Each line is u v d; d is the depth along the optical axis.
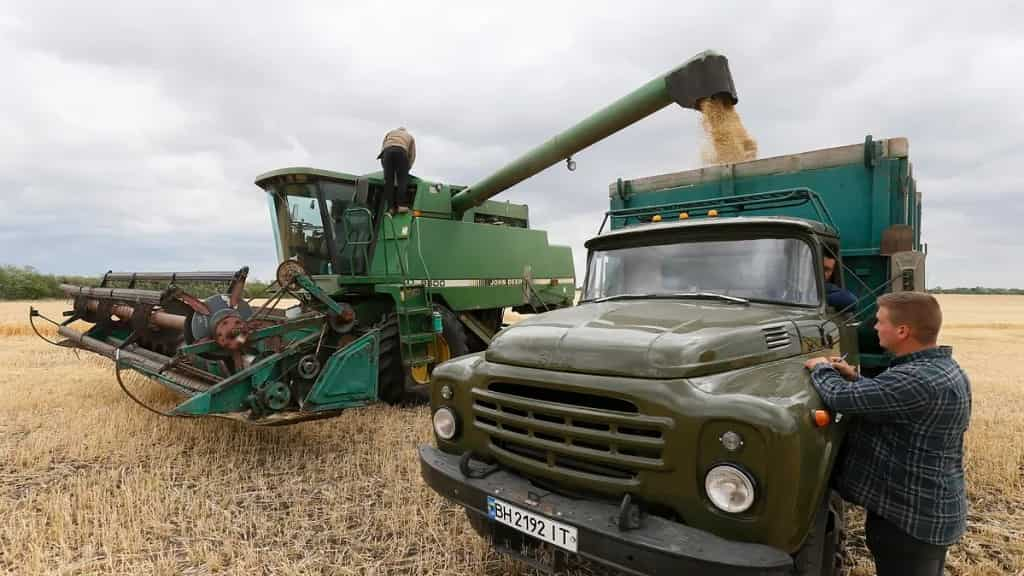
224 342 5.48
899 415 2.39
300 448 5.94
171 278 6.98
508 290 10.33
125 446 5.86
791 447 2.24
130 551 3.74
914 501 2.41
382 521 4.17
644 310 3.31
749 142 6.28
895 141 4.81
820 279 3.61
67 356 12.61
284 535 3.98
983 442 5.89
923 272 4.32
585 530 2.46
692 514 2.42
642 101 6.75
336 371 5.84
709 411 2.37
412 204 8.70
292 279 6.05
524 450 3.00
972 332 25.81
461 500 3.03
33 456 5.51
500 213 11.12
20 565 3.55
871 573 3.45
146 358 6.81
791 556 2.44
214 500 4.57
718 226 3.85
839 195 5.14
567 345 2.87
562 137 7.60
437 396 3.49
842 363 2.70
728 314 3.15
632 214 5.01
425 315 8.11
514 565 3.48
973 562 3.66
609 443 2.60
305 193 8.08
